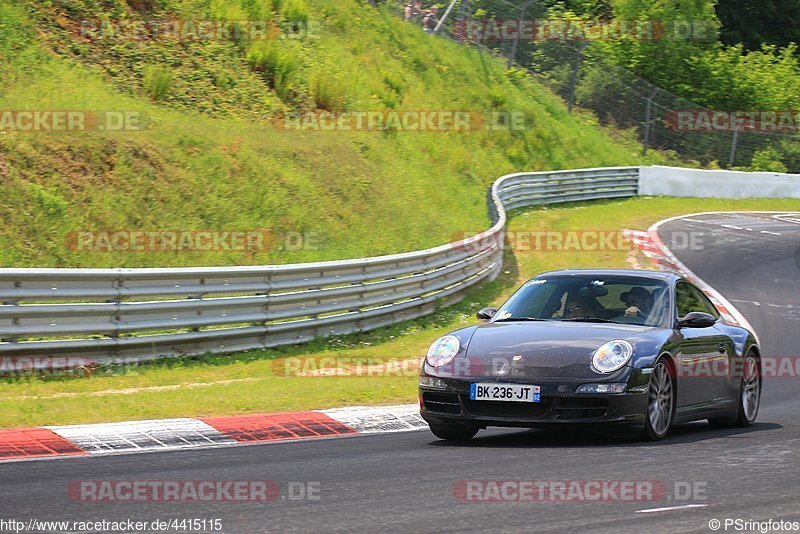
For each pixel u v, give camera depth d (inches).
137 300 1914.4
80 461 958.4
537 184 4293.8
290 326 1883.6
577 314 1187.9
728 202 5246.1
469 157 4104.3
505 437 1158.3
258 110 3218.5
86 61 2839.6
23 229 1971.0
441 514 716.7
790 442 1095.0
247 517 708.0
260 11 3814.0
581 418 1026.1
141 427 1131.3
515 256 3243.1
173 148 2503.7
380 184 3179.1
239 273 1787.6
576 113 5664.4
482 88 4909.0
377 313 2124.8
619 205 4635.8
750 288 2942.9
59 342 1518.2
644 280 1233.4
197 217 2335.1
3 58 2576.3
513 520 695.1
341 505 749.9
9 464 936.3
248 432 1152.8
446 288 2481.5
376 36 4581.7
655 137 5861.2
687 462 940.0
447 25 5418.3
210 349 1732.3
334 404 1362.0
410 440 1132.5
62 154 2219.5
